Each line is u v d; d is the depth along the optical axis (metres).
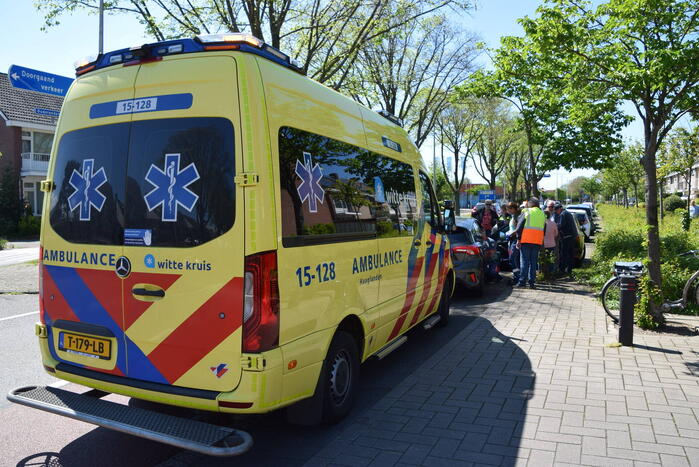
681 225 16.72
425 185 6.34
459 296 9.76
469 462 3.46
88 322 3.59
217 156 3.21
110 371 3.52
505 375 5.18
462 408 4.38
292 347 3.36
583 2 6.73
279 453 3.65
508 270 13.38
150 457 3.63
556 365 5.42
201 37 3.32
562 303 8.80
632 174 34.34
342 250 4.01
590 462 3.41
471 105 26.03
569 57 6.83
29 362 5.77
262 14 11.96
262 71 3.35
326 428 4.05
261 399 3.14
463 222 10.84
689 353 5.68
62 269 3.69
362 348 4.44
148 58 3.47
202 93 3.29
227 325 3.16
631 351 5.81
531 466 3.38
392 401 4.58
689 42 5.93
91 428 4.12
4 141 30.77
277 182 3.31
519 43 9.80
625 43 6.41
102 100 3.60
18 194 28.42
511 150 40.03
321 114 3.98
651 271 6.75
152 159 3.39
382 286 4.76
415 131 25.52
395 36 18.89
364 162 4.61
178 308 3.28
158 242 3.33
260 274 3.13
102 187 3.54
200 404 3.20
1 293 10.22
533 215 10.31
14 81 9.97
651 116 6.58
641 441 3.68
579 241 13.22
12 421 4.23
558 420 4.07
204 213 3.22
